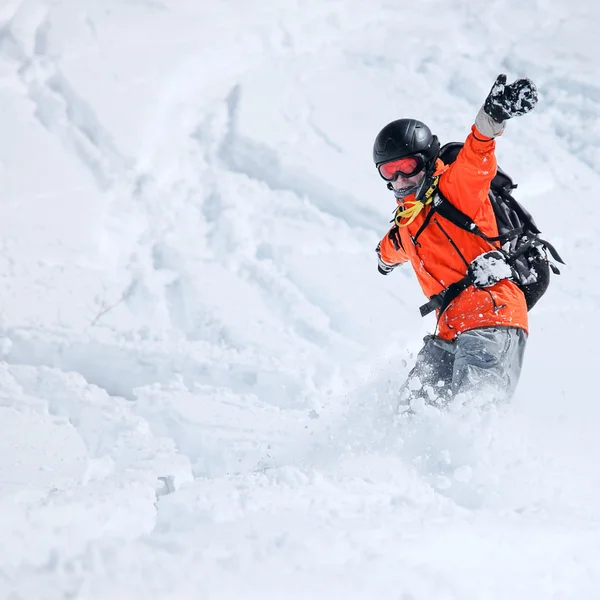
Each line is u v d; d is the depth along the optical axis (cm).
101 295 2467
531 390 1992
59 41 3291
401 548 855
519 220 1559
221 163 3050
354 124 3256
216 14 3622
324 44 3691
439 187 1529
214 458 1841
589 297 2659
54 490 1241
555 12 4138
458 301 1527
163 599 694
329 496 1098
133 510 1062
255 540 855
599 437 1473
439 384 1566
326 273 2652
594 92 3678
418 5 4038
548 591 797
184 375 2175
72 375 2114
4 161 2847
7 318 2277
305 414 2038
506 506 1139
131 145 2970
